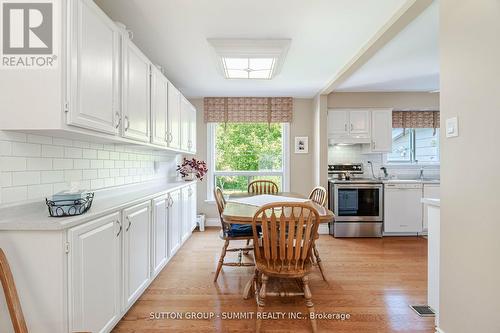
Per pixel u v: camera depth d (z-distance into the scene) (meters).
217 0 1.83
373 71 3.30
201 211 4.47
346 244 3.59
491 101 1.20
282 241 1.70
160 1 1.84
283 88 3.93
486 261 1.23
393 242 3.69
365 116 4.23
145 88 2.25
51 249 1.21
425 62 3.00
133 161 2.74
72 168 1.81
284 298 2.13
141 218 2.01
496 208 1.18
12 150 1.36
